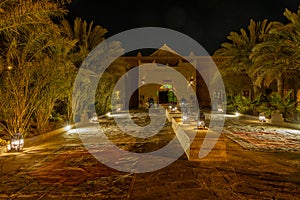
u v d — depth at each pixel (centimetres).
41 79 1352
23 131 1262
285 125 1839
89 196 577
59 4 1020
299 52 1750
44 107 1481
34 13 942
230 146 1110
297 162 845
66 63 1562
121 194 586
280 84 2239
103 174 732
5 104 1223
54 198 568
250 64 2584
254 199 554
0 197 576
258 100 2598
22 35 1192
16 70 1220
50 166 815
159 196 572
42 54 1330
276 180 669
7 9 931
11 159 904
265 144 1149
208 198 559
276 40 1986
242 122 2086
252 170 757
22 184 655
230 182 655
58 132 1586
